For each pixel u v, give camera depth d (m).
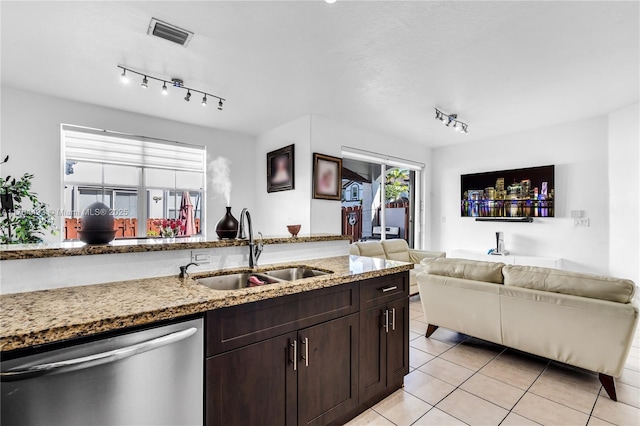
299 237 2.34
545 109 4.03
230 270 1.90
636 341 2.96
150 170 4.28
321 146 4.30
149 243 1.70
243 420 1.35
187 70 2.93
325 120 4.36
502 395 2.10
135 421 1.09
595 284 2.10
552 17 2.13
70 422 0.98
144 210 4.23
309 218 4.15
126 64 2.81
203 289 1.40
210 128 4.81
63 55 2.64
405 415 1.89
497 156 5.39
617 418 1.85
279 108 3.96
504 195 5.23
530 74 3.01
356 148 4.80
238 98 3.63
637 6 2.01
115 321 1.02
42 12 2.06
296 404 1.54
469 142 5.78
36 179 3.45
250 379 1.37
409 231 6.12
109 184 3.97
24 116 3.39
